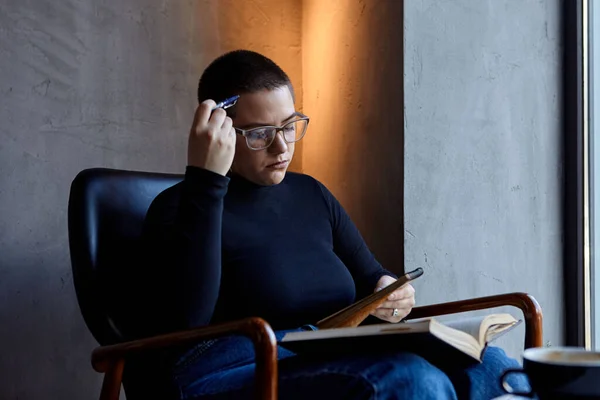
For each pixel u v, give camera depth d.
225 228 1.37
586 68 2.05
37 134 1.95
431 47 1.84
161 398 1.27
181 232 1.19
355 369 1.03
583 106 2.04
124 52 2.05
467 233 1.89
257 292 1.33
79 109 2.00
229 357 1.24
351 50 2.04
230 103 1.33
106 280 1.38
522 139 1.99
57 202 1.97
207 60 2.17
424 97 1.83
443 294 1.85
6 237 1.91
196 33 2.15
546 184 2.03
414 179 1.81
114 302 1.37
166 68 2.11
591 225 2.05
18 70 1.93
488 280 1.92
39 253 1.95
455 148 1.87
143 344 1.14
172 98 2.11
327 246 1.48
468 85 1.90
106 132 2.03
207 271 1.18
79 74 2.00
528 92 2.01
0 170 1.91
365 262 1.57
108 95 2.03
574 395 0.82
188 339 1.08
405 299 1.38
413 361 1.04
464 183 1.89
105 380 1.20
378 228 1.90
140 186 1.56
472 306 1.39
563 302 2.06
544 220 2.02
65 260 1.98
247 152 1.39
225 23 2.20
